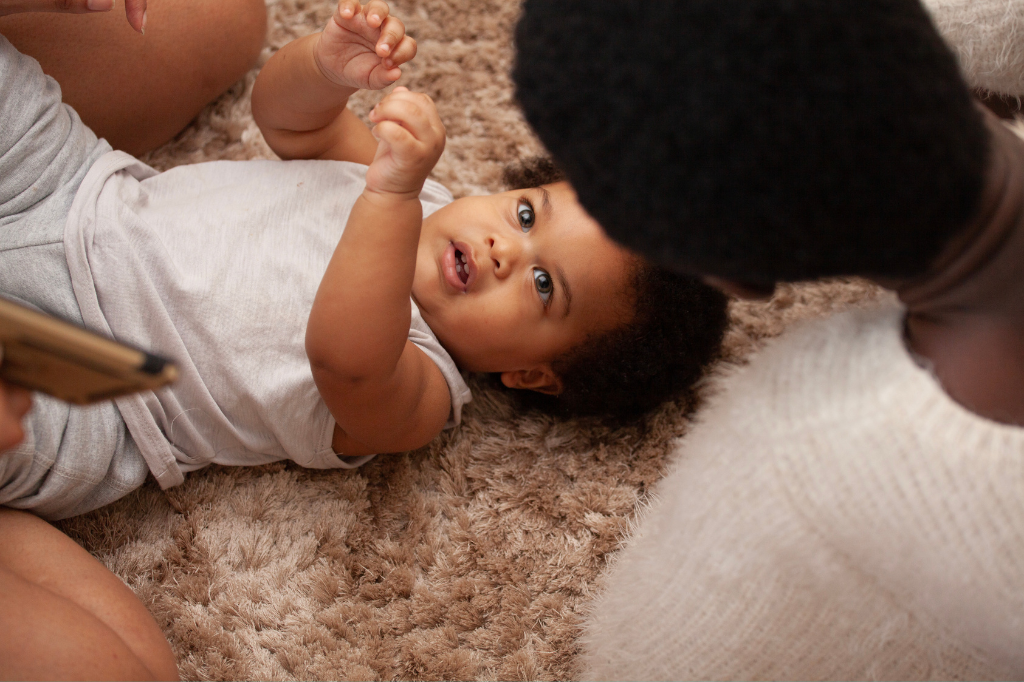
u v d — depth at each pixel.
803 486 0.47
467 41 1.27
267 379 0.86
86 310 0.80
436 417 0.94
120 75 0.95
